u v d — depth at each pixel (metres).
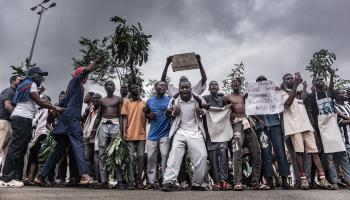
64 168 6.67
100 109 6.28
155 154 5.79
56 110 5.31
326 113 5.93
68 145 5.58
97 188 5.78
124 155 5.89
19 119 5.25
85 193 4.14
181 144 5.21
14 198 3.37
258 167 5.37
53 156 5.46
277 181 6.46
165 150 5.70
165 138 5.73
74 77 5.50
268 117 5.72
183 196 3.90
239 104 5.75
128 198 3.62
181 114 5.39
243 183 5.88
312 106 6.12
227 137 5.59
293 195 4.01
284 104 5.68
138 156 5.96
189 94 5.45
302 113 5.68
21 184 5.26
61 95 7.07
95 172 6.27
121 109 6.14
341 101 6.71
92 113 6.85
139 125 6.03
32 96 5.27
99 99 6.54
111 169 5.86
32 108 5.43
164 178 4.98
